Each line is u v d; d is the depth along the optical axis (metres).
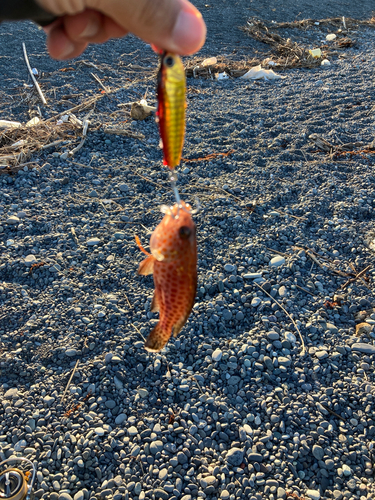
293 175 0.95
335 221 0.83
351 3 2.35
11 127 1.01
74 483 0.47
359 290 0.70
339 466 0.49
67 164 0.92
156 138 1.04
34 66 1.34
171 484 0.47
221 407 0.54
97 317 0.63
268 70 1.44
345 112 1.21
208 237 0.77
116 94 1.22
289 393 0.56
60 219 0.79
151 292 0.67
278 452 0.50
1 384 0.55
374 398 0.55
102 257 0.72
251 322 0.65
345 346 0.61
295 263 0.73
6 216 0.78
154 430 0.51
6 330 0.61
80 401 0.54
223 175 0.94
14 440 0.50
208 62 1.45
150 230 0.78
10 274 0.69
